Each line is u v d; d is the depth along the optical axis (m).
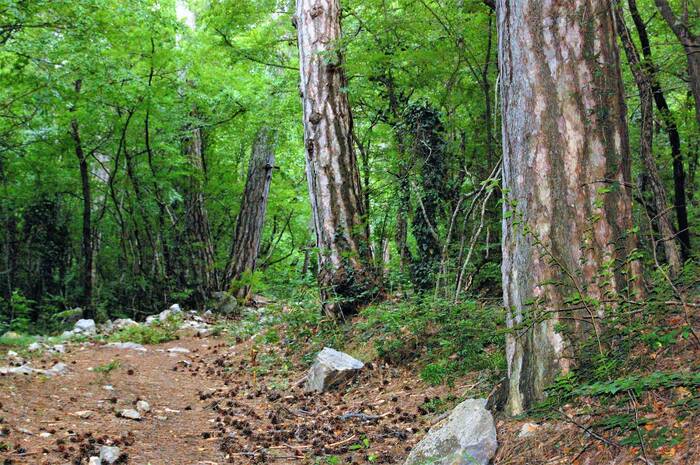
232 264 18.84
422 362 6.94
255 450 5.04
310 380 7.26
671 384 3.33
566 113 4.44
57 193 18.53
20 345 9.91
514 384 4.57
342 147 10.23
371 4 11.62
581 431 3.76
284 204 22.58
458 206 8.50
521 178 4.59
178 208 19.72
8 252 17.30
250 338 10.99
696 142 11.84
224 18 14.86
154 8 15.56
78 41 12.60
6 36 11.95
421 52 10.98
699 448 3.07
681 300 3.89
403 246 11.93
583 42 4.43
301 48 10.50
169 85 16.95
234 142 21.77
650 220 4.33
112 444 4.96
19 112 15.59
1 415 5.27
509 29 4.70
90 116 15.52
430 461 4.06
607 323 4.17
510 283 4.70
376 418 5.68
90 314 16.39
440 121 10.79
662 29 10.23
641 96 8.50
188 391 7.44
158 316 14.87
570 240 4.41
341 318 9.60
